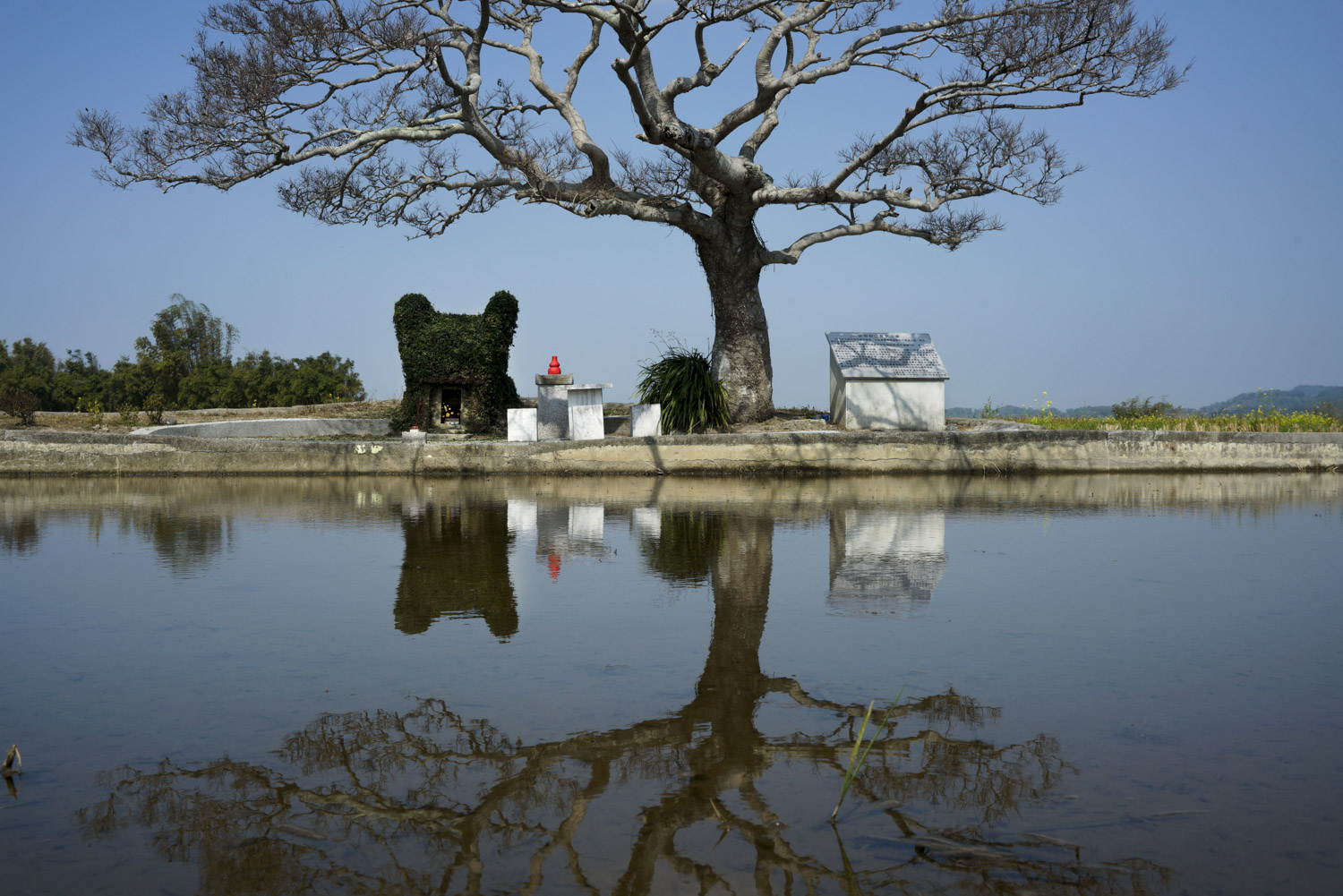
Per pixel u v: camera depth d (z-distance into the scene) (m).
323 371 37.84
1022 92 15.34
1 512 10.19
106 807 2.86
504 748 3.32
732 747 3.33
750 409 19.41
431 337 20.11
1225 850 2.56
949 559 7.09
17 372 36.44
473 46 16.39
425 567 6.80
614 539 8.16
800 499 11.48
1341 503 11.16
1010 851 2.56
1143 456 15.79
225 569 6.72
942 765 3.15
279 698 3.85
